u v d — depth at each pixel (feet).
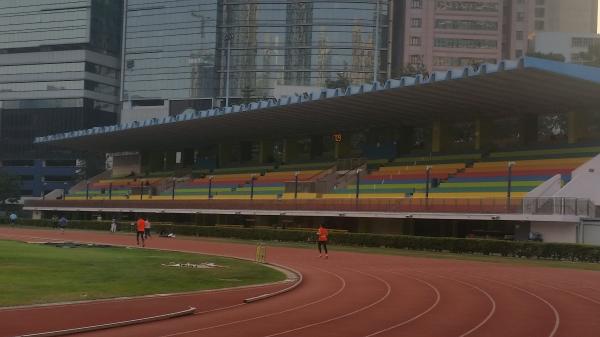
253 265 97.45
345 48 450.71
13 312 46.42
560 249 123.95
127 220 267.39
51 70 472.85
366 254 131.13
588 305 58.08
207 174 283.38
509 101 175.73
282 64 456.45
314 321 46.24
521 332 43.24
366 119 216.95
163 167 325.01
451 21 465.47
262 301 57.21
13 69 481.05
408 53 462.60
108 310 48.57
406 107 191.93
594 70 146.20
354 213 175.42
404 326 44.80
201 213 224.33
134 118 464.65
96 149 332.60
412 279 80.53
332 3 454.40
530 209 139.23
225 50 461.37
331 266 100.37
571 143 179.11
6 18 485.97
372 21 451.94
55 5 476.95
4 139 474.49
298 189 216.95
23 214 394.73
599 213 139.13
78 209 281.13
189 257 110.83
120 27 499.10
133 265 90.02
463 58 463.01
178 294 59.62
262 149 273.33
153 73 467.93
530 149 185.37
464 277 83.82
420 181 193.98
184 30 463.83
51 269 79.51
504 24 485.56
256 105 207.92
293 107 200.23
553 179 153.58
